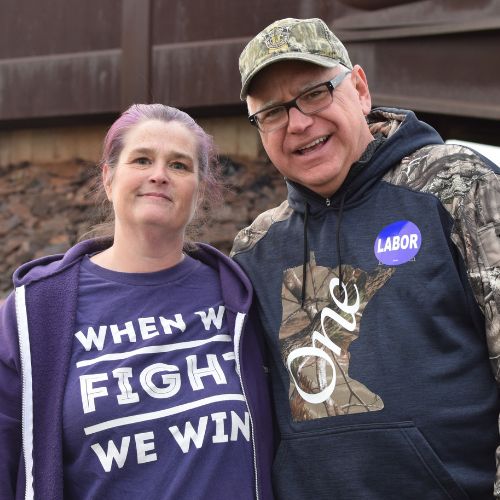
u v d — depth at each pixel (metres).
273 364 1.98
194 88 4.20
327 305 1.89
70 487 1.73
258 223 2.16
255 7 4.11
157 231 1.92
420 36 3.79
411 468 1.71
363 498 1.74
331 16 3.94
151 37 4.28
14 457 1.76
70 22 4.50
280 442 1.89
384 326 1.79
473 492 1.71
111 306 1.88
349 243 1.90
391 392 1.75
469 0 3.66
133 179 1.92
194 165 2.00
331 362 1.83
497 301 1.66
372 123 2.08
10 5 4.62
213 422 1.78
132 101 4.26
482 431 1.72
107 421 1.72
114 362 1.79
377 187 1.92
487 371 1.74
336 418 1.79
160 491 1.69
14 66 4.59
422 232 1.80
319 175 1.89
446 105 3.76
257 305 2.03
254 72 1.88
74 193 4.63
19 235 4.67
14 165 4.79
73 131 4.72
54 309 1.85
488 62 3.71
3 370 1.78
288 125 1.90
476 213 1.74
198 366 1.85
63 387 1.76
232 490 1.75
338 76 1.91
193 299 1.96
